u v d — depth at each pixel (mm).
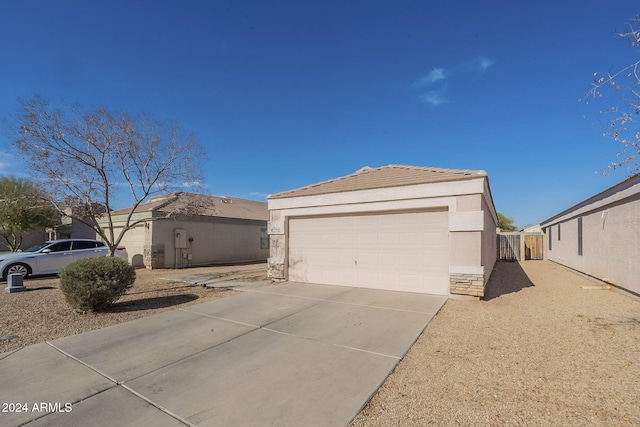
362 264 10102
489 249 12305
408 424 3170
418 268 9195
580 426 3053
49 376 4371
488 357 4715
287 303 8273
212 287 10734
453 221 8500
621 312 7141
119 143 11469
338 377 4203
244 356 4984
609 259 10172
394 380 4109
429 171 9742
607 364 4387
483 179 8195
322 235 10984
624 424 3064
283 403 3613
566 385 3840
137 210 18906
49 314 7375
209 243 20219
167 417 3395
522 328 6000
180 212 14258
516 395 3639
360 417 3318
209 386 4047
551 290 9922
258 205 28141
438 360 4664
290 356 4941
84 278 7359
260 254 23875
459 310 7324
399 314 7047
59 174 10477
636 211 8383
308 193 11133
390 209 9516
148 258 17219
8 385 4129
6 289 9945
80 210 11102
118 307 8062
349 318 6852
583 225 13055
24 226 21406
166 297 9250
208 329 6316
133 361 4844
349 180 11047
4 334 6020
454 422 3166
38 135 10031
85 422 3324
